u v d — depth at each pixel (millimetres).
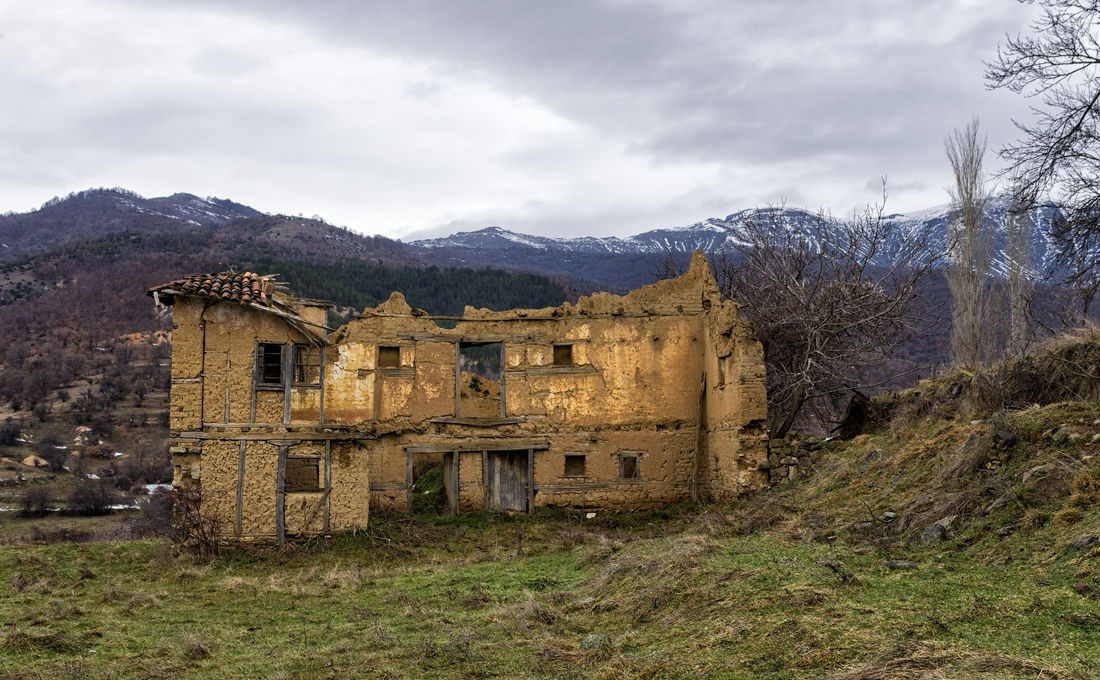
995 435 16828
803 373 28609
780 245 34844
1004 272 34469
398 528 25328
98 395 74750
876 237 32219
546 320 28562
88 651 14844
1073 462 14758
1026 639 10094
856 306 29609
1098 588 10969
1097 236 22359
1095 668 9070
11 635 15086
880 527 16422
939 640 10359
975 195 34250
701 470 28406
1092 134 21391
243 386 24500
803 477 24031
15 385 75312
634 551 19094
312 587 20078
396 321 27766
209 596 19531
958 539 14500
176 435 24219
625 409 28438
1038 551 12852
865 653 10352
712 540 18734
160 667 13734
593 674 11703
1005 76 22141
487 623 15258
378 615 16828
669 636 12711
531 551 23094
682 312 28828
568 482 28016
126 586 20828
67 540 33750
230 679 13031
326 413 26281
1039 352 21172
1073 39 21266
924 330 34688
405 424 27531
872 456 21766
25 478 53625
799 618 11773
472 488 27797
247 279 25219
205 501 24031
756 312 32250
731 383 25922
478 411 29516
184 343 24406
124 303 100812
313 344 25562
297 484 25594
